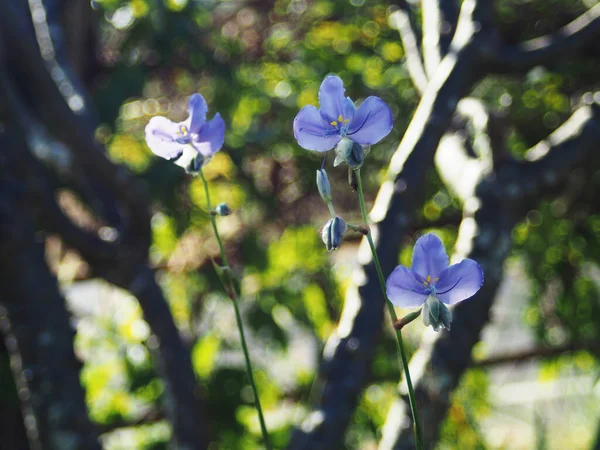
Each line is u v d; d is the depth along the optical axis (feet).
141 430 3.75
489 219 2.20
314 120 1.38
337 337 2.05
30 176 2.30
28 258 2.23
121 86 3.92
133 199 2.89
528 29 3.80
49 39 3.06
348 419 2.00
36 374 2.23
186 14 4.06
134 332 3.68
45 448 2.23
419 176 2.11
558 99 3.87
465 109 2.48
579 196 3.76
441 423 2.01
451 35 2.43
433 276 1.33
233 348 3.84
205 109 1.54
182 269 3.94
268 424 3.69
